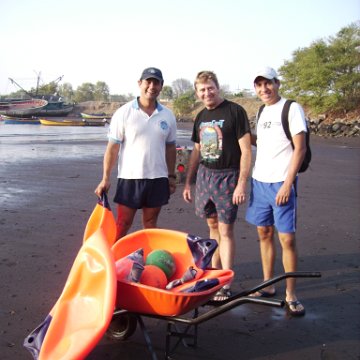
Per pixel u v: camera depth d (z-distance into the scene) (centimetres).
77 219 802
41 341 326
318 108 4528
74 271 343
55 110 9250
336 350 380
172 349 353
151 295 320
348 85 4375
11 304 449
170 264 389
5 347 370
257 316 441
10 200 948
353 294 500
